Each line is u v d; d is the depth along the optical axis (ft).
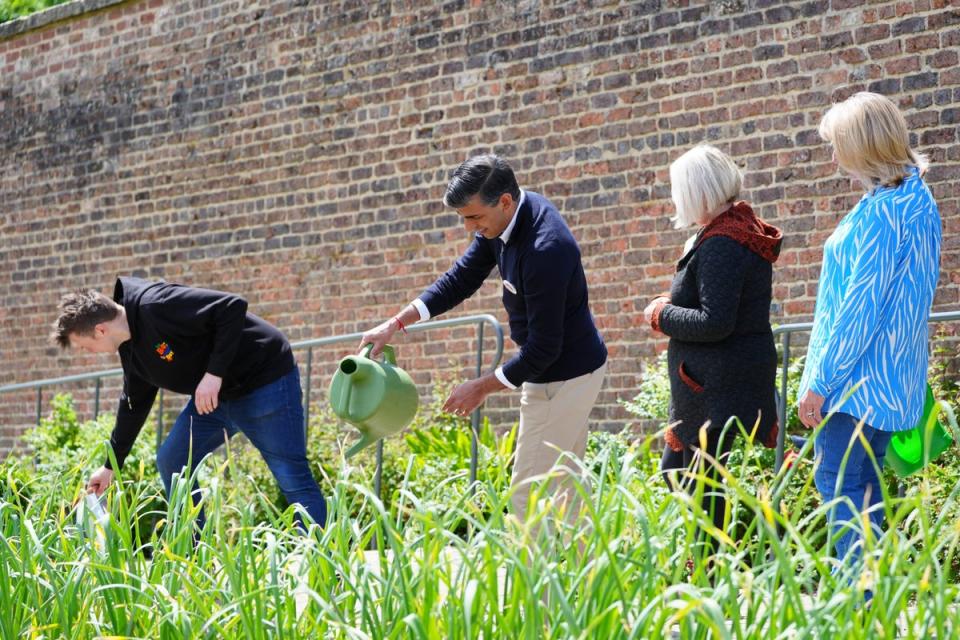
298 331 31.65
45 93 37.11
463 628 8.23
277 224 32.17
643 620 7.32
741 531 18.62
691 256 13.08
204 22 33.86
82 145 36.19
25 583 10.41
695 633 7.99
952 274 22.59
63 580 10.43
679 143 25.81
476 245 15.49
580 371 13.64
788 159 24.44
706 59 25.54
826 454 11.58
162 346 15.21
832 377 11.28
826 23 24.16
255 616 9.17
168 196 34.37
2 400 37.35
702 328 12.57
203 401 14.87
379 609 9.37
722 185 12.89
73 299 15.24
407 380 14.76
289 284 31.86
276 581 9.06
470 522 8.75
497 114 28.48
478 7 28.91
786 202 24.41
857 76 23.76
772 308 24.43
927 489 7.92
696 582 8.50
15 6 52.80
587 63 27.17
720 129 25.29
